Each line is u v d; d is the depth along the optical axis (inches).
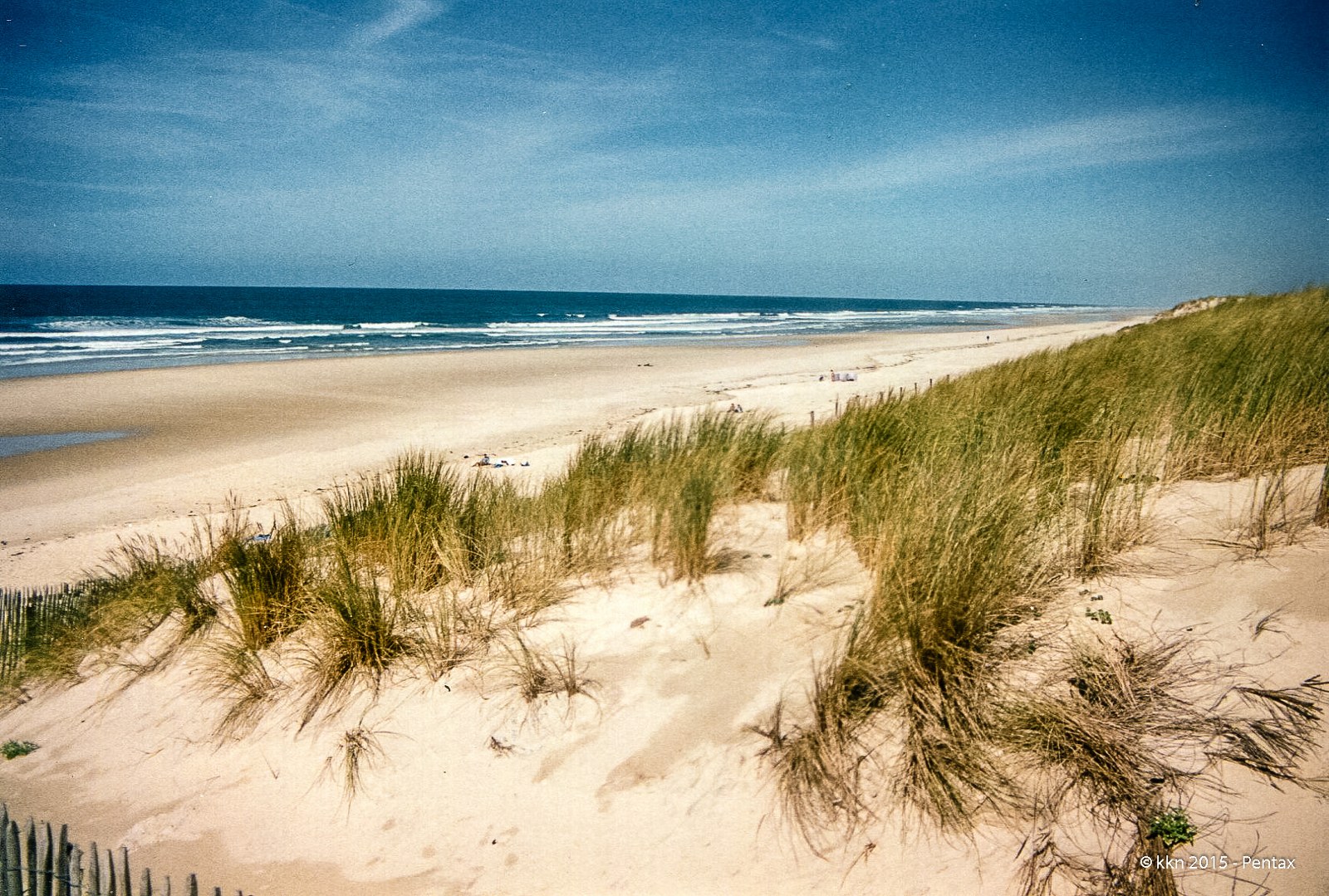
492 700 118.6
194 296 4581.7
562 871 90.3
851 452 169.9
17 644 178.4
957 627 103.7
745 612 129.7
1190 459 158.1
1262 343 231.9
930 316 3472.0
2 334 1540.4
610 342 1535.4
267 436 552.7
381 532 171.6
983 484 125.1
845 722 97.8
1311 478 140.6
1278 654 94.5
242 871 99.4
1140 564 120.7
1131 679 95.0
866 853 83.8
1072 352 342.6
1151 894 72.5
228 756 122.5
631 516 172.9
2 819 99.5
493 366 1023.0
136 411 661.9
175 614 173.9
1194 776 82.3
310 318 2529.5
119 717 142.3
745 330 2049.7
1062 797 84.0
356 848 100.0
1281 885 70.3
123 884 95.1
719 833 89.9
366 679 129.1
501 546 161.5
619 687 116.0
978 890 77.2
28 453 510.0
